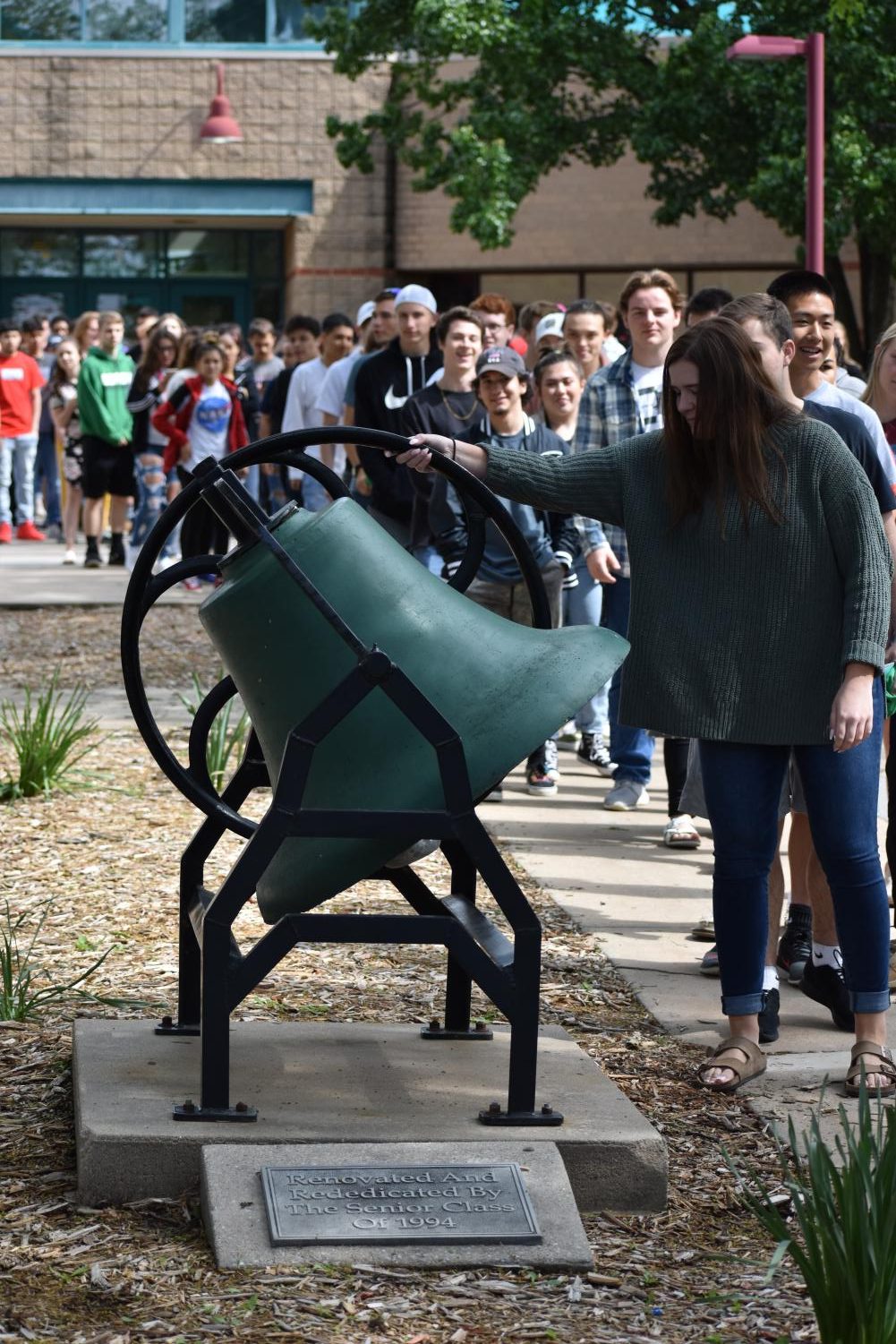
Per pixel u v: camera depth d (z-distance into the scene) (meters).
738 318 4.27
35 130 26.33
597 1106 3.91
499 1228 3.44
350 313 26.61
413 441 4.05
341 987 5.04
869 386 5.65
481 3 20.66
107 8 26.30
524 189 21.31
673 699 4.26
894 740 5.47
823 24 19.62
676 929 5.87
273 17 26.42
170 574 3.93
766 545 4.18
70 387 17.06
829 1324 3.07
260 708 3.82
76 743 8.59
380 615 3.74
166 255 27.77
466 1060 4.21
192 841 4.29
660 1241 3.59
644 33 21.59
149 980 5.05
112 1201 3.62
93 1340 3.08
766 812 4.36
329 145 26.38
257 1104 3.83
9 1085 4.23
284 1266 3.35
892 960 5.40
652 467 4.29
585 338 8.77
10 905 5.84
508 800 7.92
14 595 14.26
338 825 3.64
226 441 15.03
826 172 19.59
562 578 7.80
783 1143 3.56
